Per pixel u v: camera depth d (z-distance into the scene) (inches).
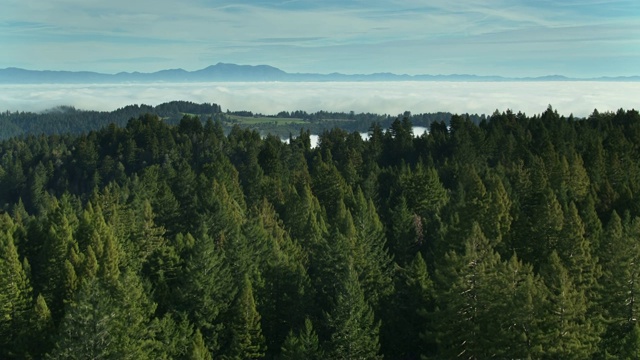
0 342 1866.4
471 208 2485.2
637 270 1558.8
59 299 2047.2
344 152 6136.8
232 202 3750.0
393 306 2111.2
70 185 6889.8
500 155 4958.2
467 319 1528.1
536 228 2297.0
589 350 1391.5
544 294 1395.2
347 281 1793.8
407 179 3922.2
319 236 2849.4
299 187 4463.6
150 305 1838.1
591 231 2406.5
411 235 3009.4
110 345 1437.0
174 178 4520.2
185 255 2475.4
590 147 4175.7
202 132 7770.7
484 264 1541.6
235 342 1889.8
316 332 2028.8
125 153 7003.0
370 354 1758.1
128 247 2576.3
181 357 1795.0
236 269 2287.2
